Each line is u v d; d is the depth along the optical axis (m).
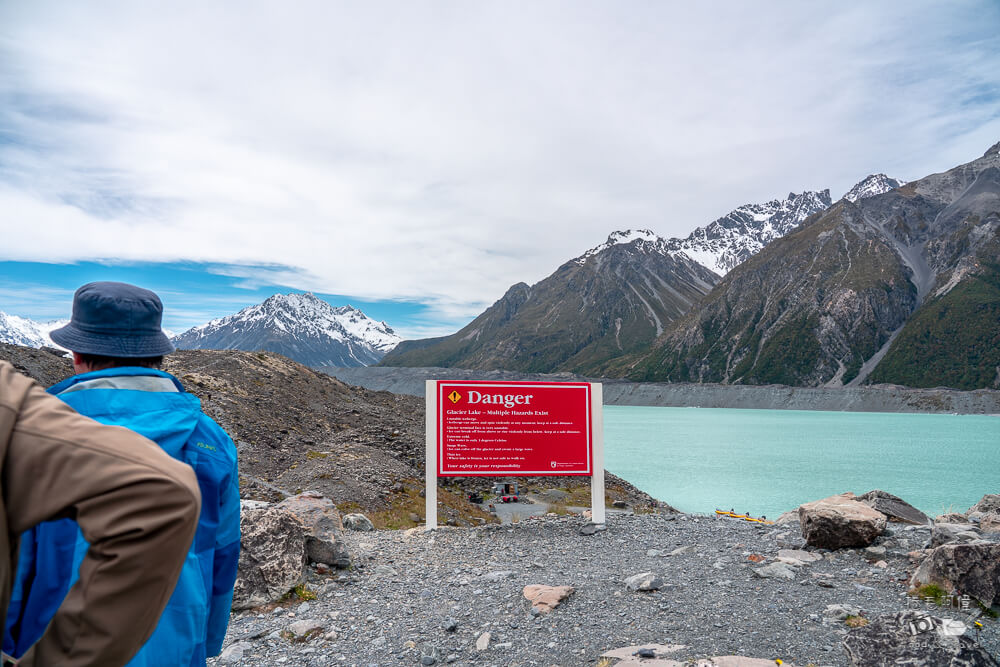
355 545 10.16
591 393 12.66
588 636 5.95
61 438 1.30
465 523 22.72
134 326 2.07
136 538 1.26
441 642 6.05
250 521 7.73
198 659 2.07
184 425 2.06
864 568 8.04
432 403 12.30
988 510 11.67
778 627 5.95
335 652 5.96
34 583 1.74
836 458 83.69
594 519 12.30
